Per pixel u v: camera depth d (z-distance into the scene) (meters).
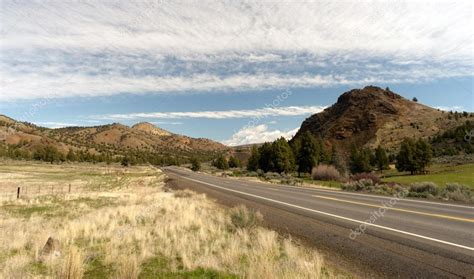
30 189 36.47
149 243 9.38
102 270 7.23
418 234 9.66
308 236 10.29
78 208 18.48
